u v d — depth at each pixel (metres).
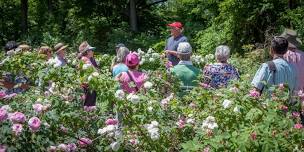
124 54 6.15
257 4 15.11
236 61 9.41
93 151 4.27
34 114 4.05
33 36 22.05
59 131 4.14
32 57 6.83
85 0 22.75
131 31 21.62
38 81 5.97
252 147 3.30
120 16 23.00
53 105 4.56
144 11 23.36
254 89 4.06
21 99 4.73
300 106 3.82
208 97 4.55
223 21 16.31
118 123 4.16
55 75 5.25
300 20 13.93
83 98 5.09
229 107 3.80
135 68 5.01
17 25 25.06
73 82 5.18
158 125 4.14
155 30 23.28
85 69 4.72
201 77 5.91
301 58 5.05
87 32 21.08
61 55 7.11
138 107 4.19
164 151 4.14
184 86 6.14
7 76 6.21
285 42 4.67
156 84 5.87
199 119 4.29
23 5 24.78
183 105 4.99
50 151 3.86
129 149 4.11
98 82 4.25
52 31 22.94
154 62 8.27
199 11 18.42
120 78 4.85
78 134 4.37
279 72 4.56
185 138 4.19
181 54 6.29
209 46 15.86
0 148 3.59
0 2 24.95
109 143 4.20
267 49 11.60
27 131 3.76
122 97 4.14
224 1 15.54
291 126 3.41
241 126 3.51
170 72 6.16
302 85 4.98
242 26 15.38
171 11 23.42
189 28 19.27
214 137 3.52
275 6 15.14
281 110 3.66
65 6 23.81
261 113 3.53
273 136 3.33
